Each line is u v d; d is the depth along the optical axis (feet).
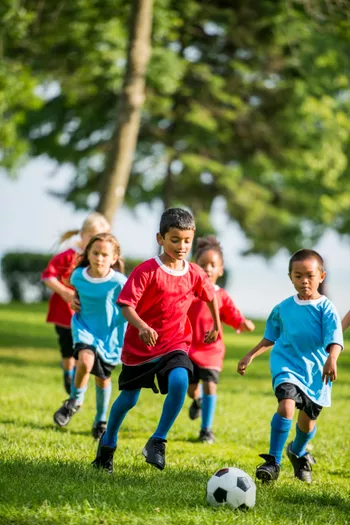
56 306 75.00
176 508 39.47
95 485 42.45
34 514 37.14
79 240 72.59
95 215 72.28
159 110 202.59
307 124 215.31
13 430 61.11
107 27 165.37
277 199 247.70
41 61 171.32
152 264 47.06
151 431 67.10
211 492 41.29
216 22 205.57
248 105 220.02
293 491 46.26
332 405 89.92
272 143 223.51
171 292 46.98
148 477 46.55
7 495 39.50
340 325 49.70
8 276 252.62
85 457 52.13
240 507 40.98
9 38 145.59
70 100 179.32
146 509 38.65
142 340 44.42
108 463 48.14
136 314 45.50
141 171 235.81
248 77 216.95
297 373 49.96
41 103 147.02
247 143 228.22
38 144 235.81
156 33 168.76
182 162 220.02
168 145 229.86
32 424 65.57
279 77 219.00
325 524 39.04
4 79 142.00
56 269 71.56
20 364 114.11
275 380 50.21
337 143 216.13
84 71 171.73
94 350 59.26
